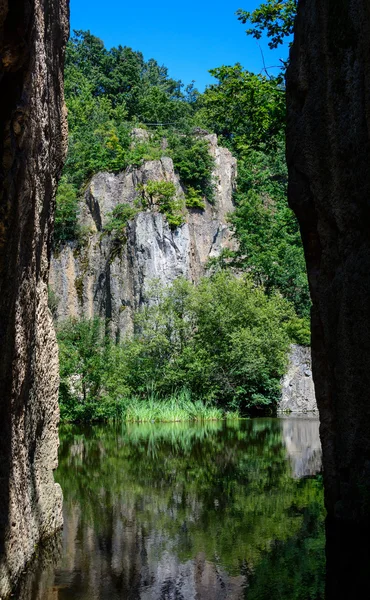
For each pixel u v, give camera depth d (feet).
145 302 127.34
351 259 24.22
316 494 30.81
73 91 211.41
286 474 37.22
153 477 36.37
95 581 18.34
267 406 99.35
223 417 89.97
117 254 132.46
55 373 24.02
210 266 139.03
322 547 21.61
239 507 28.04
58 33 21.65
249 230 135.03
